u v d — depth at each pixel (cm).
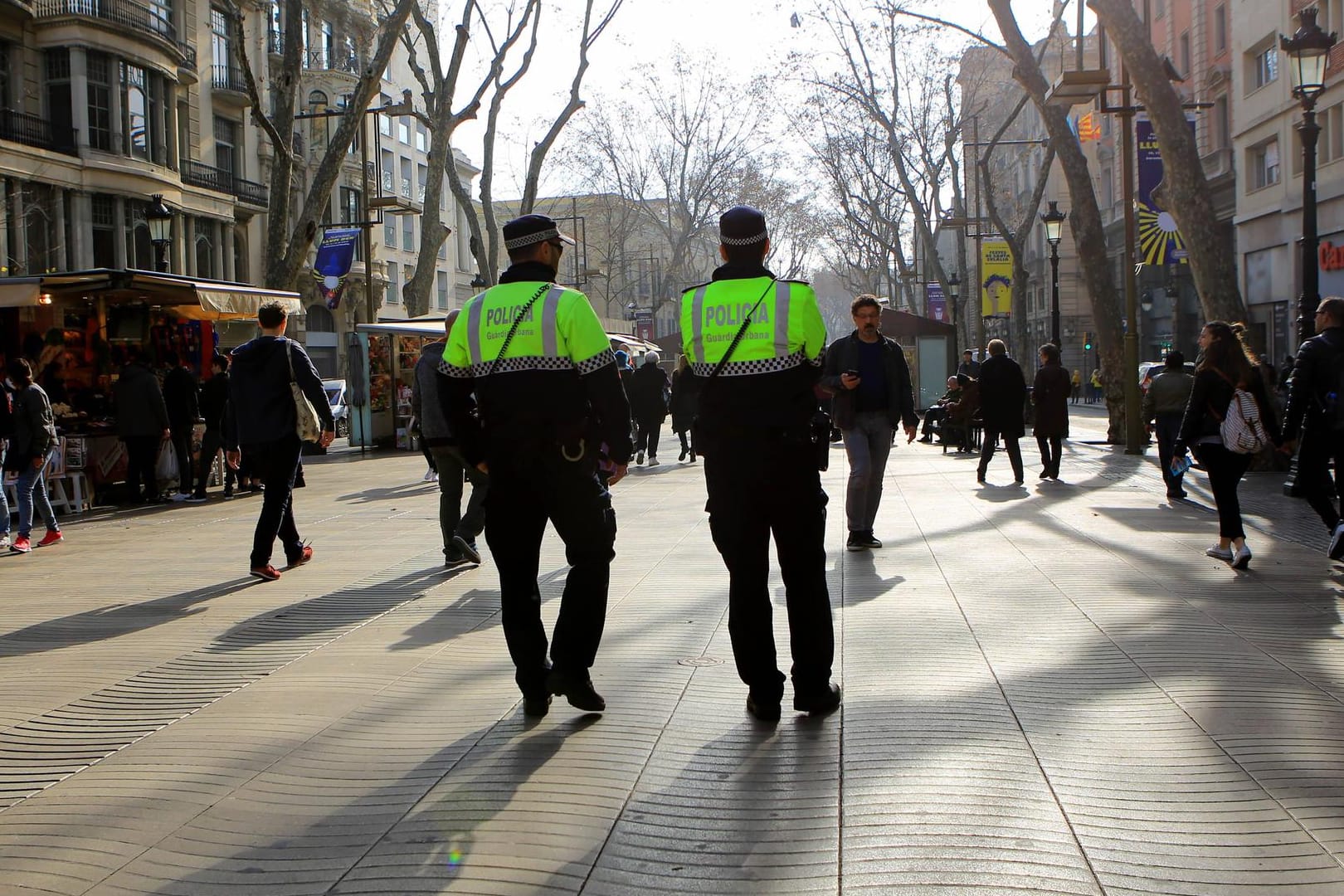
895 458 1905
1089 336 5678
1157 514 1047
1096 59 5000
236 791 370
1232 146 3428
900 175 3572
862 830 326
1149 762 379
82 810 357
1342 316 755
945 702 450
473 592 714
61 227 3027
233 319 1644
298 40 2088
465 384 438
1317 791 352
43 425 998
